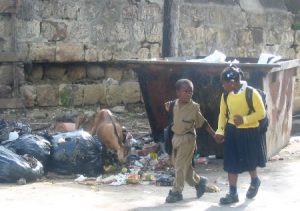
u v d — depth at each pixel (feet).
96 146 34.30
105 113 36.32
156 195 30.35
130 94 51.01
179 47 52.54
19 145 33.96
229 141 28.58
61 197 29.94
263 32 58.65
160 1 51.96
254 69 34.88
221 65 34.94
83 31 48.55
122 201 29.32
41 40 46.96
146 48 51.60
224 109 28.71
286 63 37.86
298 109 57.93
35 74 47.85
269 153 37.09
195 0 53.62
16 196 30.01
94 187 31.76
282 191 31.12
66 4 47.70
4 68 45.78
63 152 33.78
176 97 36.76
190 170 29.27
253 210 28.17
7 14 45.52
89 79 49.93
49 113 46.78
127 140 36.58
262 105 28.12
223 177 33.91
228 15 56.08
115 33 49.90
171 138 29.12
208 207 28.48
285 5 62.54
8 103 45.80
